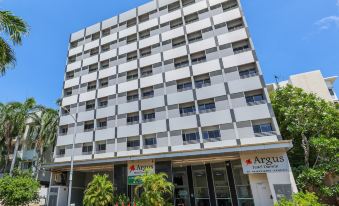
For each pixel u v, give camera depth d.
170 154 23.17
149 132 26.83
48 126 35.12
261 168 20.02
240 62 25.42
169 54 30.11
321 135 21.00
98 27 38.72
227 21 28.41
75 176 30.27
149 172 24.03
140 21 35.56
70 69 37.44
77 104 33.50
